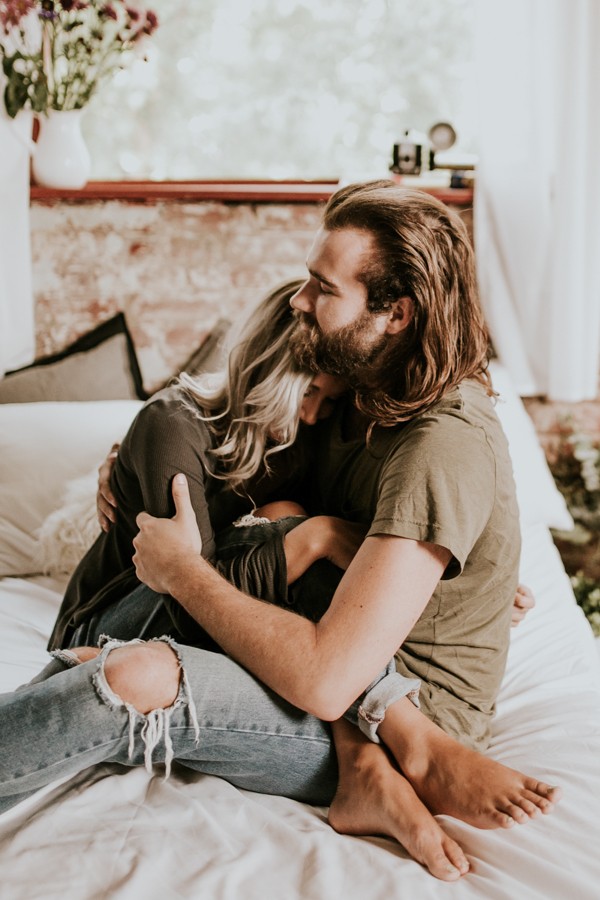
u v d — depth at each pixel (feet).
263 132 9.77
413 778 4.17
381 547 4.07
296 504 5.29
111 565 5.37
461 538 4.09
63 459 7.26
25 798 4.06
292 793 4.52
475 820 3.98
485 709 4.77
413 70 9.58
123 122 9.70
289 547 4.67
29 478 7.15
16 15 8.09
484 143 8.57
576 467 9.46
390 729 4.29
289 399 4.91
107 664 4.05
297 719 4.33
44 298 9.22
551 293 8.86
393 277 4.41
